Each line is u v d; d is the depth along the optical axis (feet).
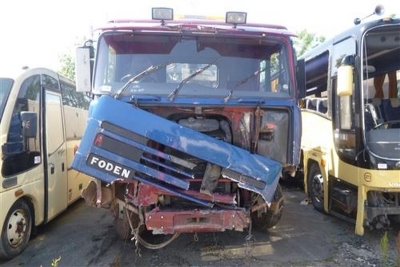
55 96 20.95
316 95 23.89
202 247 17.02
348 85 17.15
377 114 19.20
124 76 14.87
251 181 13.76
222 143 13.74
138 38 14.98
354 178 17.90
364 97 18.44
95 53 14.94
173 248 16.93
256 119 14.76
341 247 16.89
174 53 15.10
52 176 19.80
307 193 24.67
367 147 17.08
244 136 14.84
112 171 13.10
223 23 15.62
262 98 14.83
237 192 14.92
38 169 18.24
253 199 15.10
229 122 14.99
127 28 14.66
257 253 16.29
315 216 21.76
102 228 20.24
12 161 16.01
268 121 14.98
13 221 16.29
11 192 15.87
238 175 13.74
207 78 14.98
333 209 20.70
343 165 19.01
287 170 15.87
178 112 14.66
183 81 14.73
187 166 13.62
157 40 15.06
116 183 14.80
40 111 18.69
